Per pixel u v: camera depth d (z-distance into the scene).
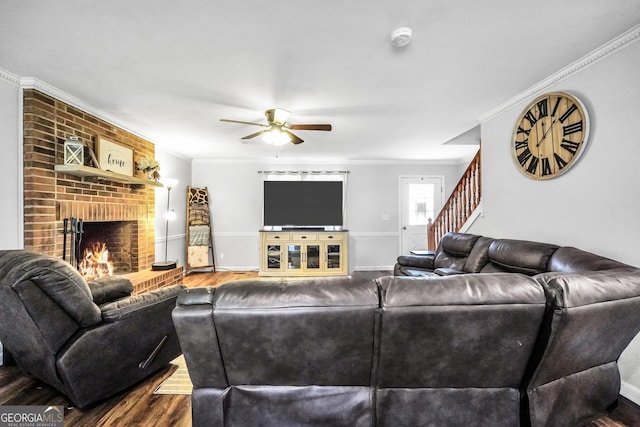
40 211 2.52
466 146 4.98
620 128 1.97
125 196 3.64
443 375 1.30
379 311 1.16
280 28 1.79
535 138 2.62
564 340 1.22
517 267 2.51
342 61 2.18
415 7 1.62
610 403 1.58
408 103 3.02
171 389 2.00
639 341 1.83
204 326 1.18
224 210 6.04
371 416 1.32
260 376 1.29
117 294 2.38
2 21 1.70
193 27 1.78
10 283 1.46
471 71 2.35
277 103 2.97
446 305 1.17
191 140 4.40
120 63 2.20
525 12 1.67
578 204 2.27
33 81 2.43
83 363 1.67
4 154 2.35
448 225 4.62
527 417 1.34
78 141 2.70
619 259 1.98
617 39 1.93
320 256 5.53
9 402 1.85
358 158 6.00
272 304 1.17
